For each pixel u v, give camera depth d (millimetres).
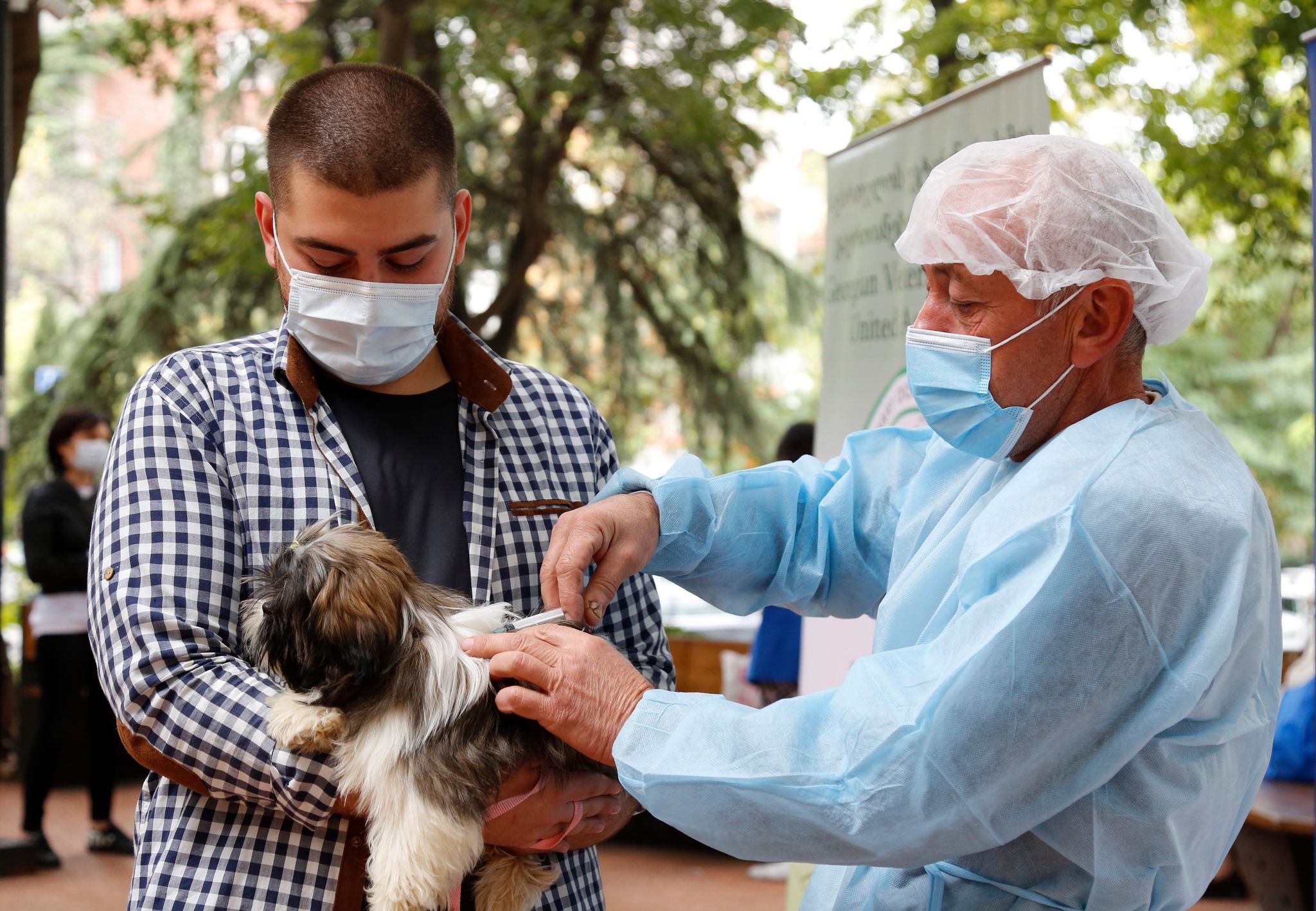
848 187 4102
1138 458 1594
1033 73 3137
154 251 12047
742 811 1581
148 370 1814
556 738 1781
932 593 1784
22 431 11164
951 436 1794
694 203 11008
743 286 11086
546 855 1847
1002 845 1699
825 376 4188
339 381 1926
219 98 11258
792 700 1648
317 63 10109
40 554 6664
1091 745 1535
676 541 1989
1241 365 17266
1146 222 1680
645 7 9891
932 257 1716
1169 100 10883
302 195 1734
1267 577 1630
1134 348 1759
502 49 9672
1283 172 11938
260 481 1765
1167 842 1619
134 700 1592
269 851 1644
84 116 21391
